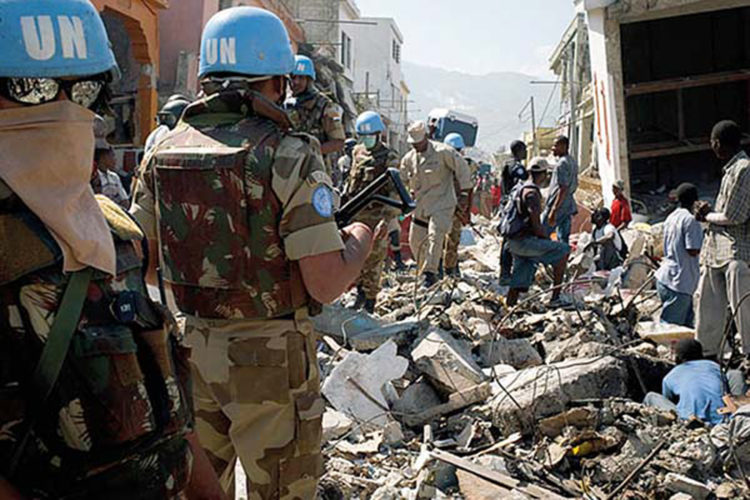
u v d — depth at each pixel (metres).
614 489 3.96
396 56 54.91
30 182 1.40
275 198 2.41
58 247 1.41
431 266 8.74
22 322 1.38
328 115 6.48
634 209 18.11
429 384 5.14
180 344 1.71
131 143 15.62
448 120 27.23
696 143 19.58
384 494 3.76
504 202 10.70
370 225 7.17
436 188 8.71
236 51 2.53
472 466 4.01
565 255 7.59
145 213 2.68
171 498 1.56
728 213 5.64
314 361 2.60
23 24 1.38
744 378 5.57
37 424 1.39
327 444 4.41
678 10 15.59
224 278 2.45
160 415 1.53
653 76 20.73
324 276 2.41
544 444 4.26
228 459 2.71
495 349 5.92
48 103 1.42
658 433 4.23
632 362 5.58
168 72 19.52
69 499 1.42
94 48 1.46
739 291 5.71
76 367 1.41
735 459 3.94
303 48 26.94
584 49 28.11
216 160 2.41
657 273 7.07
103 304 1.48
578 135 30.45
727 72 18.28
